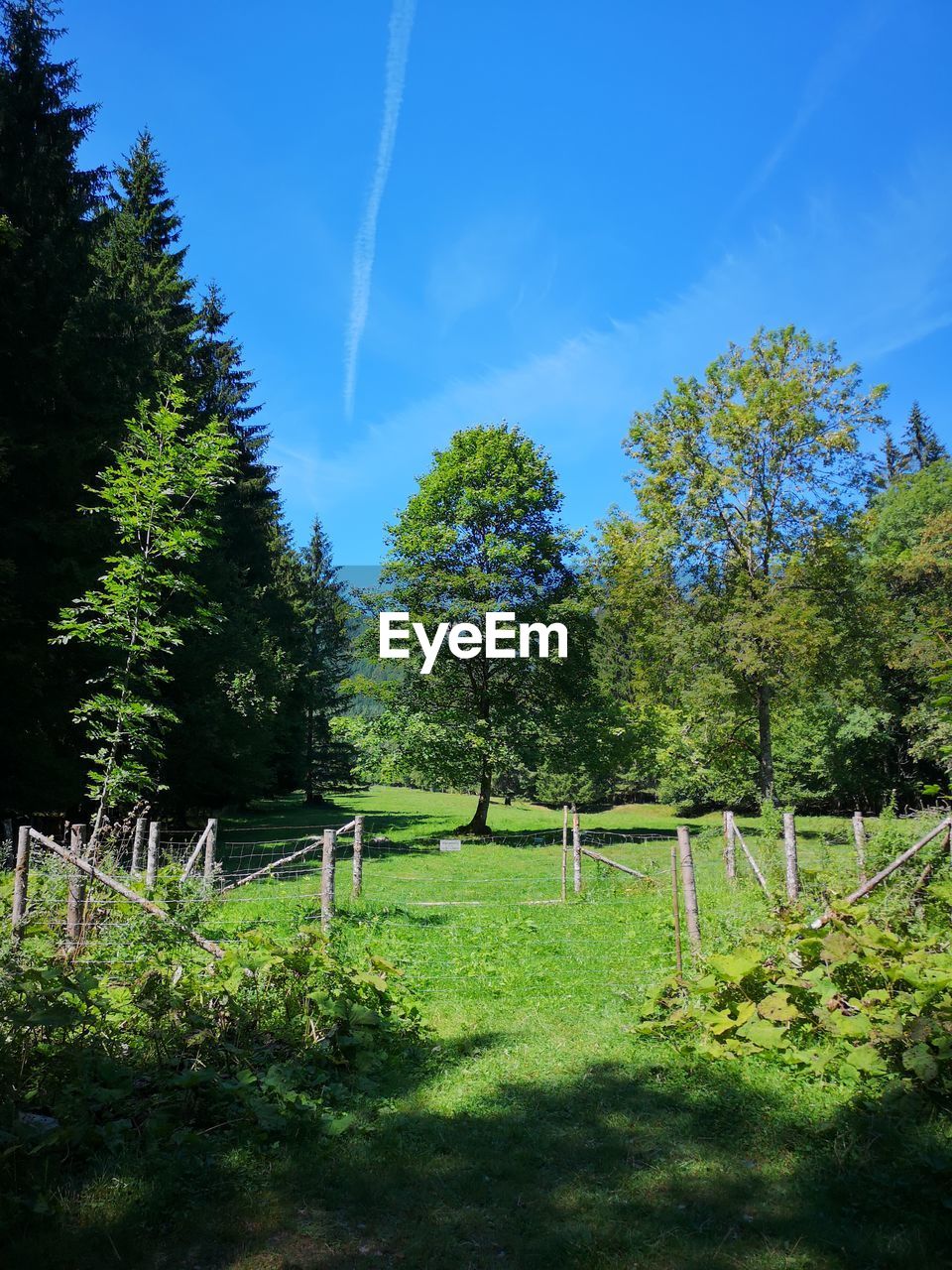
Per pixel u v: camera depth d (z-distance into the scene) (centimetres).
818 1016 598
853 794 3856
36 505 1744
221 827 3008
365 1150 473
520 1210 411
